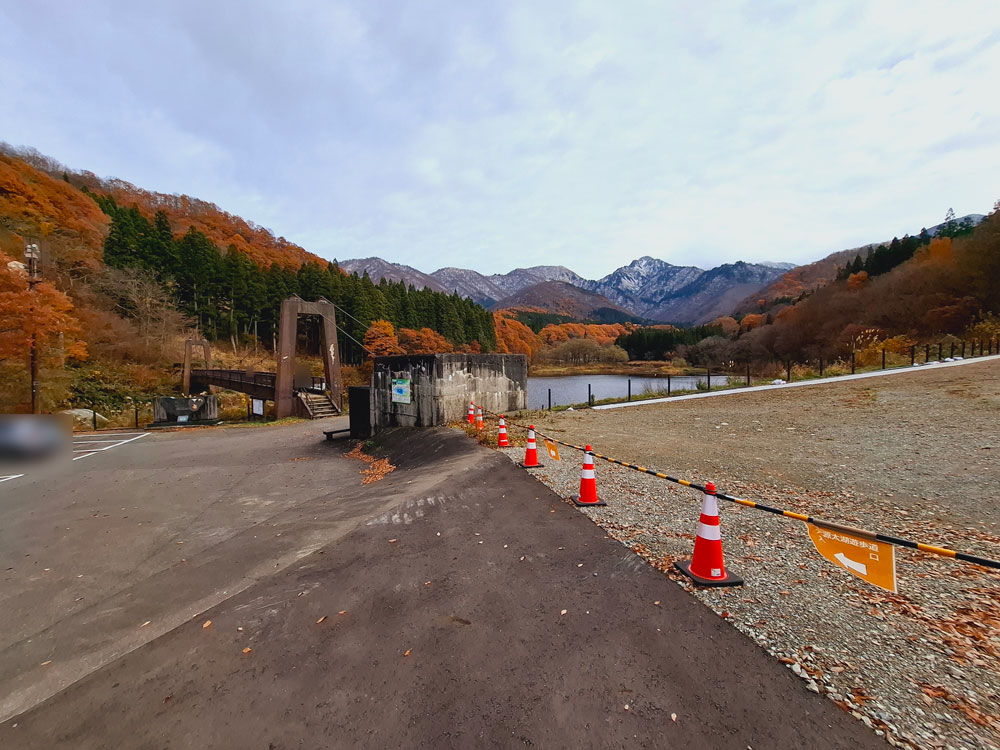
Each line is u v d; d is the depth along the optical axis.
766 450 8.45
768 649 2.79
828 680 2.49
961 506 5.18
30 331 21.08
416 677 2.79
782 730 2.18
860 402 12.59
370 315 61.69
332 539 5.33
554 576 3.96
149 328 43.25
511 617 3.37
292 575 4.44
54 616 4.41
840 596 3.39
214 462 14.05
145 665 3.17
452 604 3.63
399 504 6.34
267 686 2.83
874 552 2.74
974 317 31.52
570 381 66.88
